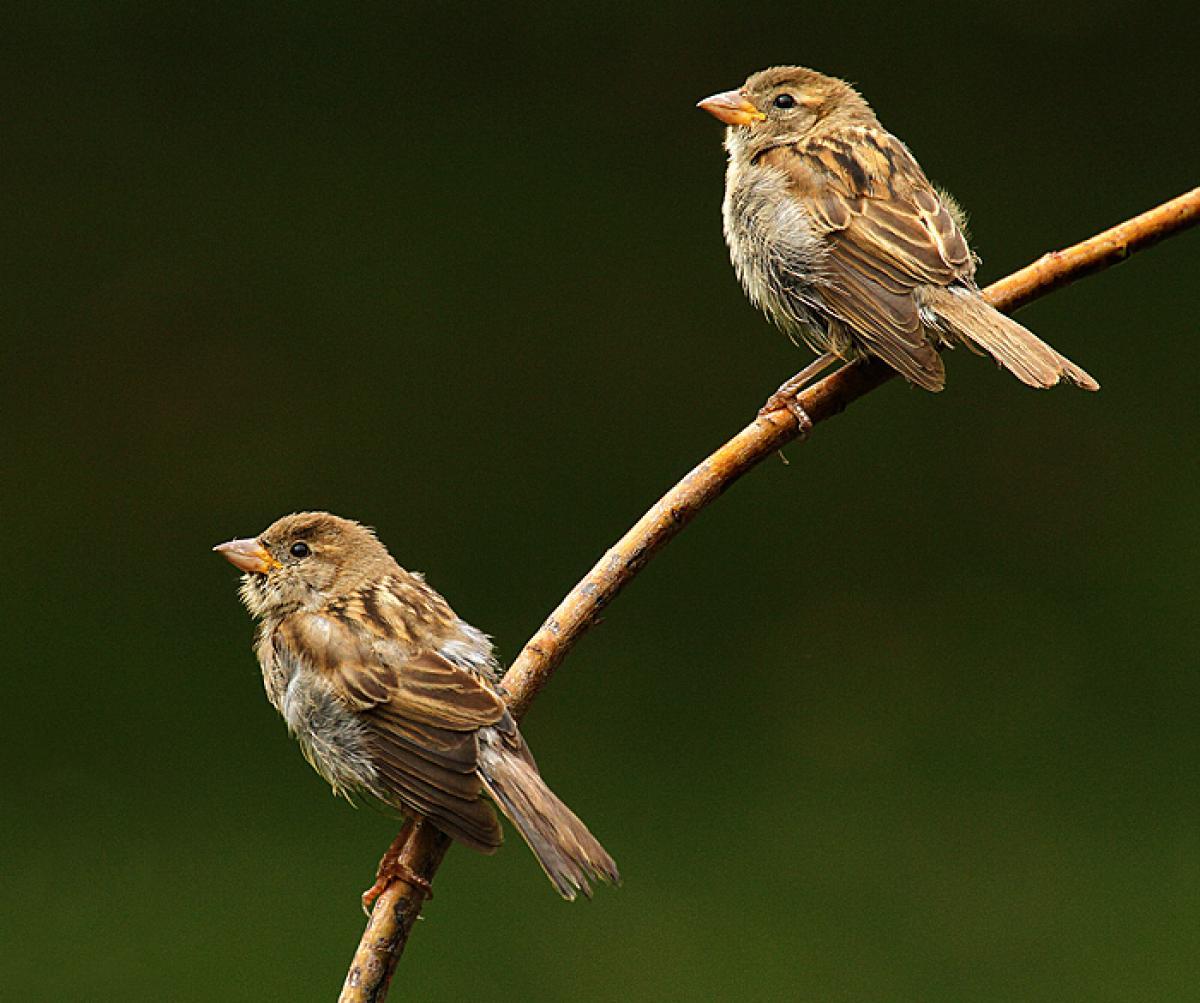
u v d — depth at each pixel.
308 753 6.82
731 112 8.33
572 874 5.89
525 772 6.13
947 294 7.24
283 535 7.13
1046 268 7.02
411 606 6.86
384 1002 5.64
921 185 7.84
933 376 7.07
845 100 8.36
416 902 5.68
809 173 7.84
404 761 6.32
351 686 6.55
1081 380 6.76
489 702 6.20
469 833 6.07
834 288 7.57
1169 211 6.73
